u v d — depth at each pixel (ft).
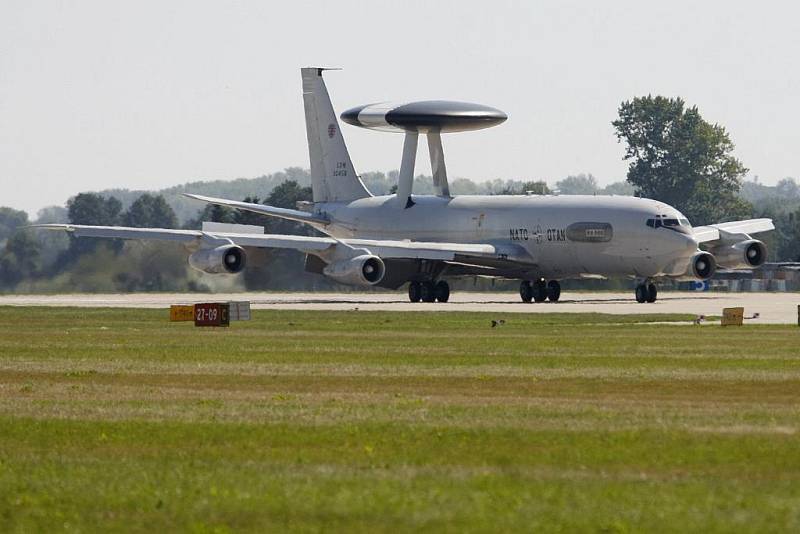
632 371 433.07
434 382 403.75
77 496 228.43
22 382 408.05
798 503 218.18
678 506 215.92
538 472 247.29
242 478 242.17
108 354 508.53
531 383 400.26
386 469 250.78
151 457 266.36
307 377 419.95
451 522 205.98
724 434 291.58
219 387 392.88
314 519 209.05
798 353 504.02
